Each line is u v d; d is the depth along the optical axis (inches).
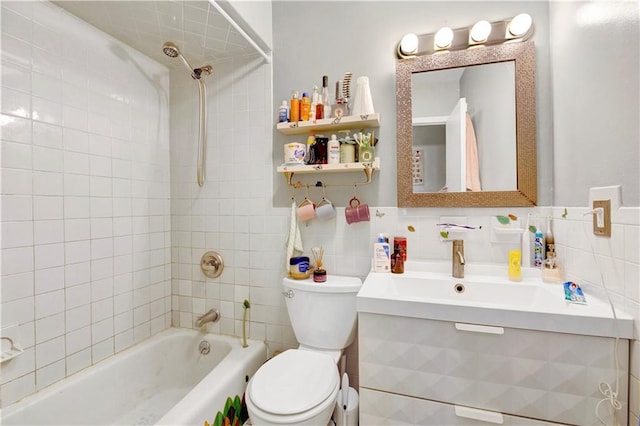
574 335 33.6
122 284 59.9
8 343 42.1
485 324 36.1
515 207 51.3
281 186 63.2
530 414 35.2
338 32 60.0
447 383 37.9
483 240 52.9
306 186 61.6
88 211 53.4
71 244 50.6
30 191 44.8
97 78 55.0
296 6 62.4
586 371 33.4
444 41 52.7
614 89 34.4
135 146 62.8
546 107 50.1
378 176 57.7
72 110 50.8
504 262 51.9
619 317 32.2
